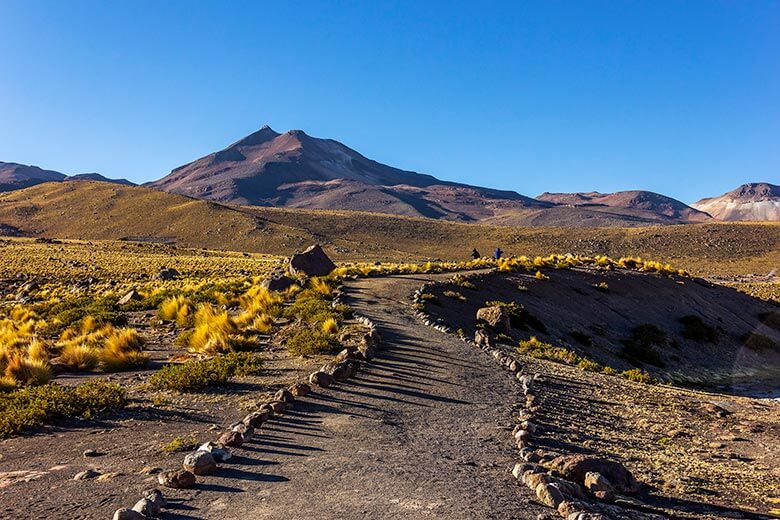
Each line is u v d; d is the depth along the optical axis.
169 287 40.62
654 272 54.50
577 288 42.97
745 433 11.42
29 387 11.90
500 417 10.55
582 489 6.66
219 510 5.66
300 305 24.53
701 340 40.88
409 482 6.58
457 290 34.59
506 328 27.77
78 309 27.17
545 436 9.59
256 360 14.48
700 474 8.52
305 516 5.53
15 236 193.25
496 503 5.96
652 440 10.58
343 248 180.38
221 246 183.62
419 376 13.82
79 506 5.76
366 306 26.67
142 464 7.24
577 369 18.78
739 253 169.12
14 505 5.81
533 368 16.92
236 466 7.06
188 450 7.85
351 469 7.02
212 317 21.00
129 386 12.53
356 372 13.57
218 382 12.40
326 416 9.80
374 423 9.48
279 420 9.34
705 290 53.19
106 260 81.31
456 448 8.31
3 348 14.69
